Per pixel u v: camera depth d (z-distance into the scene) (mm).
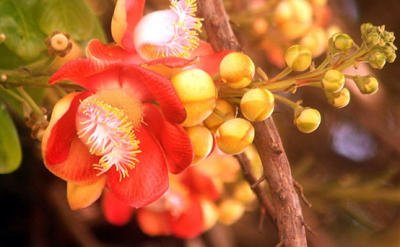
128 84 575
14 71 655
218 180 845
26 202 1101
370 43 543
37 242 1106
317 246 1057
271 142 580
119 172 578
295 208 572
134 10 588
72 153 577
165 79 537
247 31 882
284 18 871
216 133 565
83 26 714
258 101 544
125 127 569
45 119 645
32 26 701
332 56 555
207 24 636
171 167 583
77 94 564
